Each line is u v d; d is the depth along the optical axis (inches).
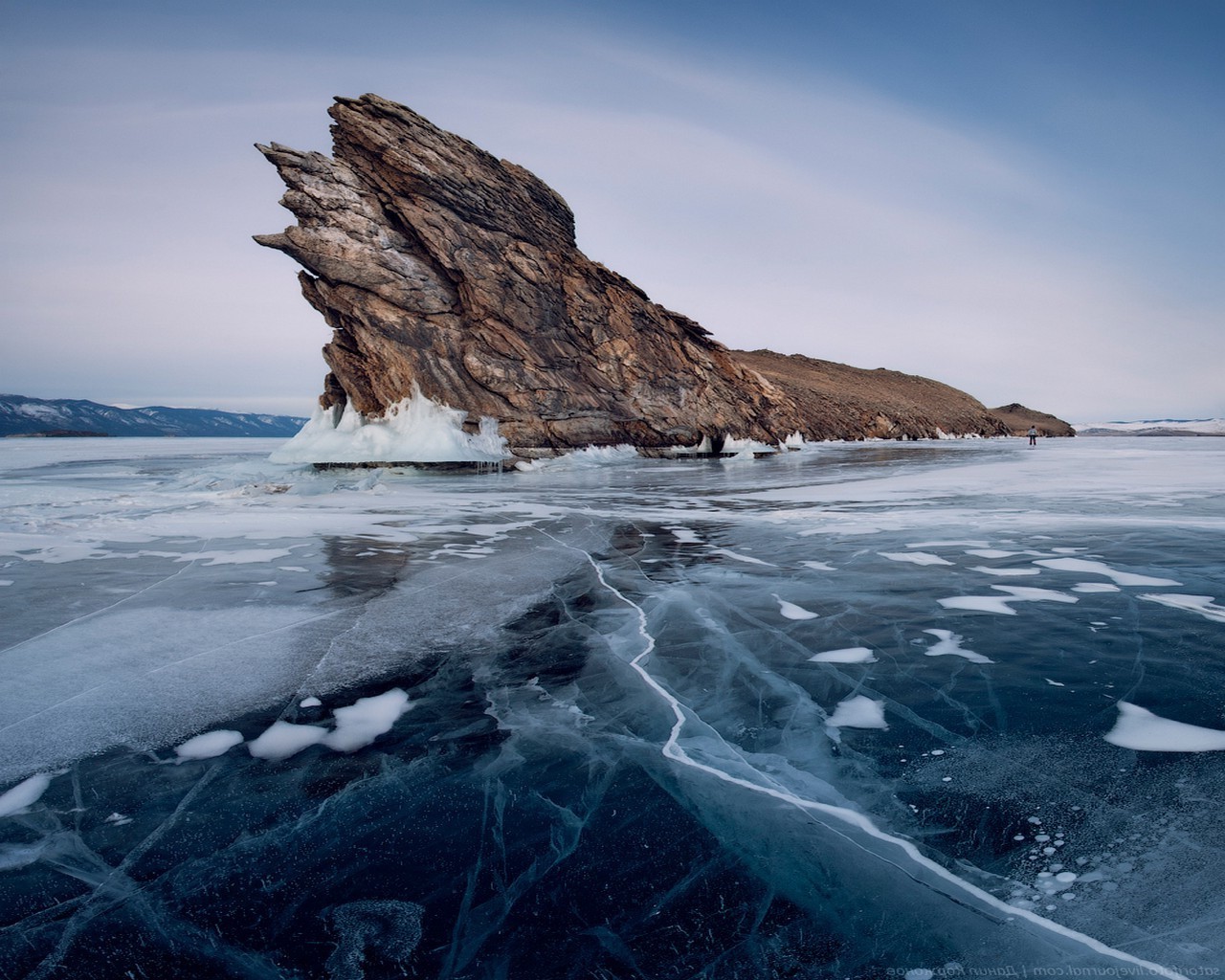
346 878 86.8
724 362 1409.9
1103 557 268.2
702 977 69.7
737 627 187.8
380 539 330.3
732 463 984.3
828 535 331.9
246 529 355.6
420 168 884.6
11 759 117.1
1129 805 97.7
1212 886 80.1
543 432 920.9
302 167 822.5
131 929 78.4
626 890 83.7
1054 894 80.3
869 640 174.6
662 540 326.0
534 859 89.8
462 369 887.7
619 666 159.3
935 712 131.1
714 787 107.0
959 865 86.4
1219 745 115.0
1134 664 153.2
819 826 95.8
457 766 114.4
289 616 198.7
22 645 172.2
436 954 73.9
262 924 79.0
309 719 132.4
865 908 79.3
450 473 789.9
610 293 1157.1
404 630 186.7
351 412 869.2
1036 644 168.1
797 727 126.3
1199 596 210.4
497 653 168.7
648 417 1088.8
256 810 102.0
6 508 422.6
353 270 829.2
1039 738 119.1
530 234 1051.3
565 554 292.0
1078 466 807.1
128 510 422.3
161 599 217.0
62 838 95.3
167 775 112.0
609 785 108.0
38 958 73.9
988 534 323.3
